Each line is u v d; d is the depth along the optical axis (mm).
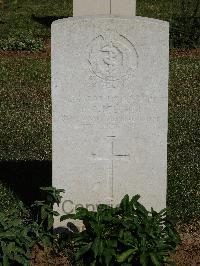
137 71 1604
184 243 1709
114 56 1597
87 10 2047
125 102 1626
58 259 1630
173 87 3242
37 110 2943
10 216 1594
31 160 2312
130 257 1470
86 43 1588
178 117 2832
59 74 1606
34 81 3369
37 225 1628
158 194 1694
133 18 1573
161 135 1647
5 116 2846
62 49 1591
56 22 1578
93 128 1645
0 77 3420
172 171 2178
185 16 4418
